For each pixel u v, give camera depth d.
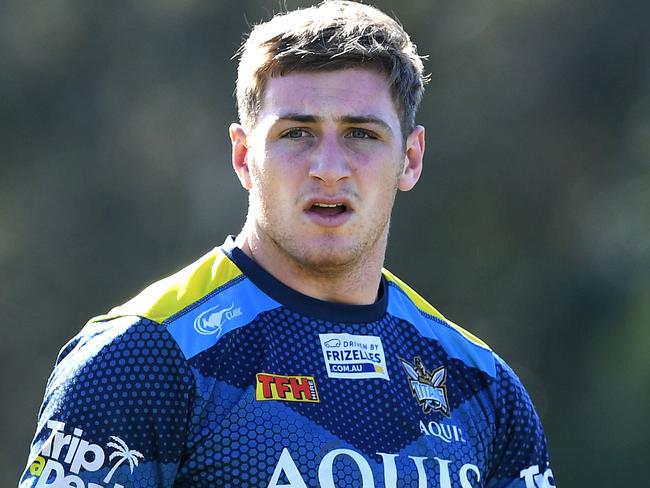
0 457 60.56
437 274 62.94
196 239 62.22
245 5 62.69
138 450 10.09
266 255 11.16
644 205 62.16
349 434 10.58
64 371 10.35
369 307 11.34
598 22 62.09
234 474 10.17
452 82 62.41
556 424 63.16
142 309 10.57
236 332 10.70
